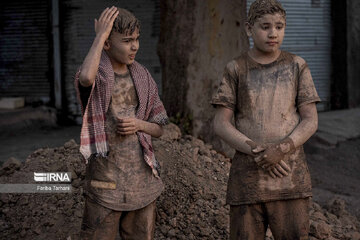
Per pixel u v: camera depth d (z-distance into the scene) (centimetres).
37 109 891
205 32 577
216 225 394
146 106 300
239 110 297
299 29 932
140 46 880
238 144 286
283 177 287
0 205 412
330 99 962
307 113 292
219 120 297
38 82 929
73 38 905
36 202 409
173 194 421
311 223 396
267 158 277
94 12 891
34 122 868
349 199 521
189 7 581
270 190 286
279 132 287
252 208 293
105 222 288
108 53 289
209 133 577
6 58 938
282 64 293
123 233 309
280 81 290
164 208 405
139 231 301
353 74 940
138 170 291
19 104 914
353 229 427
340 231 412
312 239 388
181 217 402
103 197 286
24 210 405
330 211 460
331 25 948
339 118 851
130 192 288
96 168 289
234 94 297
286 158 286
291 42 930
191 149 507
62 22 905
